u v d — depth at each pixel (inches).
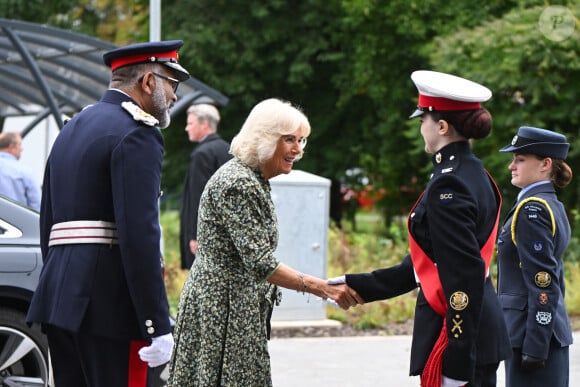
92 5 2480.3
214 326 379.9
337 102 2105.1
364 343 785.6
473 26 1787.6
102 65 1075.9
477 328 354.3
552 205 440.5
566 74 1446.9
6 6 2416.3
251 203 377.4
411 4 1840.6
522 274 440.8
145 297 379.9
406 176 2114.9
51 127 1307.8
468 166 370.0
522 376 443.2
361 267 1158.3
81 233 388.8
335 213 2330.2
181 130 2241.6
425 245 368.5
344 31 2044.8
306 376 657.0
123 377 395.9
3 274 501.4
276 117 381.4
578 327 875.4
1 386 506.3
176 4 2124.8
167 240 1637.6
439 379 360.5
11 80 1214.9
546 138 447.5
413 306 920.3
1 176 736.3
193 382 384.8
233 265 382.6
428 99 376.5
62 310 386.0
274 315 857.5
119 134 386.9
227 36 2081.7
